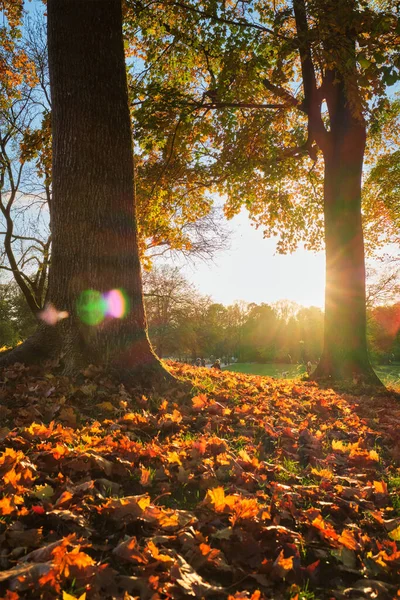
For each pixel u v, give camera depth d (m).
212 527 2.57
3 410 4.19
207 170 13.45
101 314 5.79
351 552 2.61
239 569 2.27
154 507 2.61
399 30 7.46
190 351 45.72
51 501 2.56
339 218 11.85
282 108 12.71
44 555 1.99
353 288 11.67
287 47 9.98
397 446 5.03
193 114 13.01
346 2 8.42
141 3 10.89
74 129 5.93
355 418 6.12
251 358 86.19
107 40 6.06
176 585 1.99
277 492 3.24
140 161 14.05
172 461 3.40
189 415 4.81
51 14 6.03
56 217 6.04
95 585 1.91
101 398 4.93
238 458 3.79
